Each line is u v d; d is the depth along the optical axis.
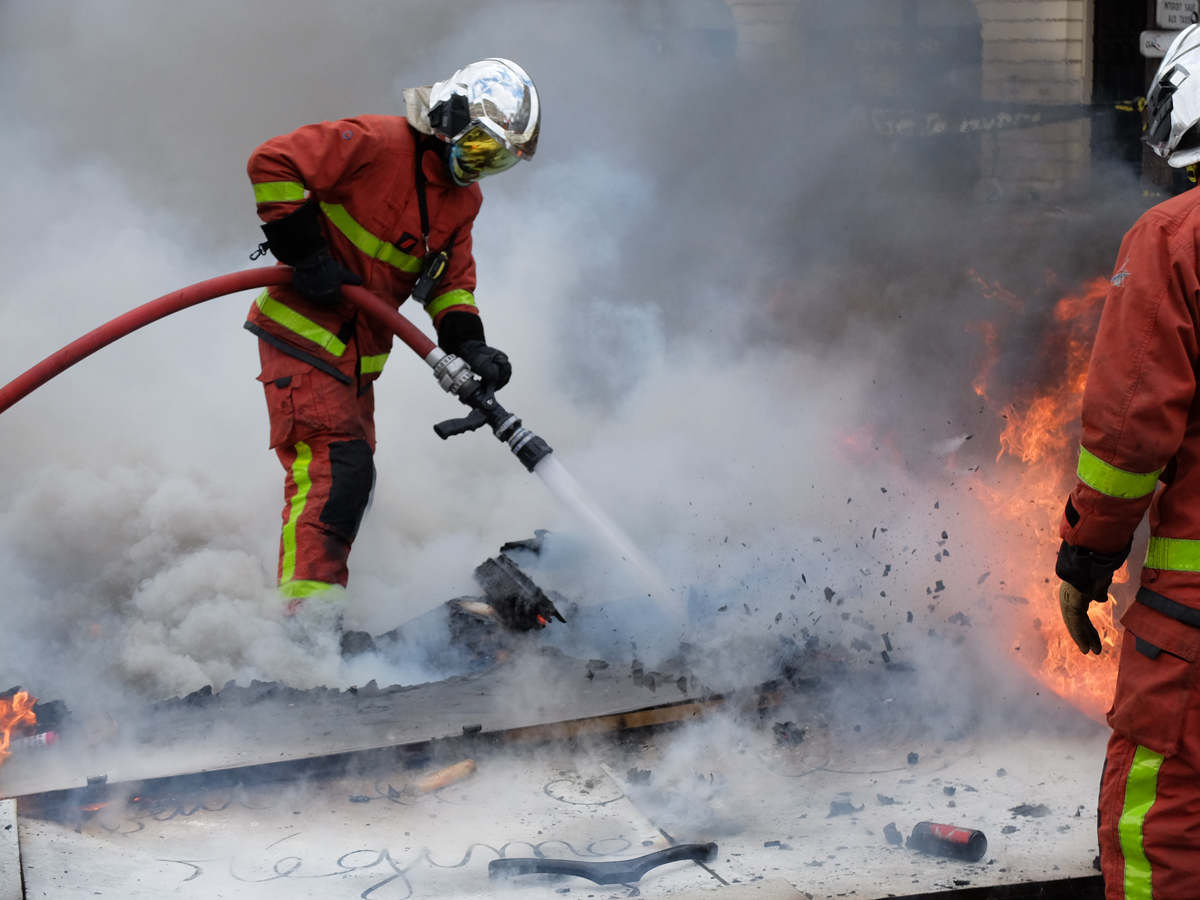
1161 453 1.65
